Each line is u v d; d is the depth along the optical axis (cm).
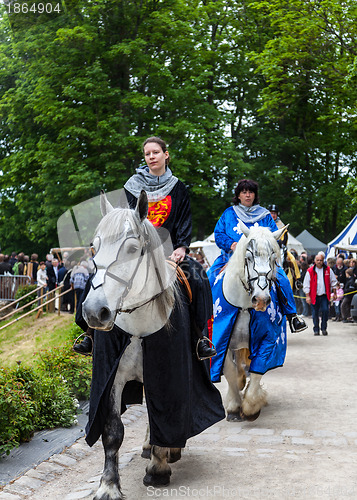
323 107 2955
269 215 657
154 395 390
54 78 1864
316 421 607
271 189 3019
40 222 985
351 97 1808
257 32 2853
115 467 390
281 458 482
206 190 2381
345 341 1266
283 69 1889
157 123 2127
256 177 2962
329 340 1287
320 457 484
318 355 1065
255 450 508
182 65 2325
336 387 782
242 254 580
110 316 329
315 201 3284
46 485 444
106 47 1895
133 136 1808
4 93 1980
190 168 2362
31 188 1983
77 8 1803
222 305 604
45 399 597
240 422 608
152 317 385
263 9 2012
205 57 2595
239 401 623
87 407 671
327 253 2283
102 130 1772
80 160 1797
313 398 718
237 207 662
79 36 1756
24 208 1927
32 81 1889
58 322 1597
